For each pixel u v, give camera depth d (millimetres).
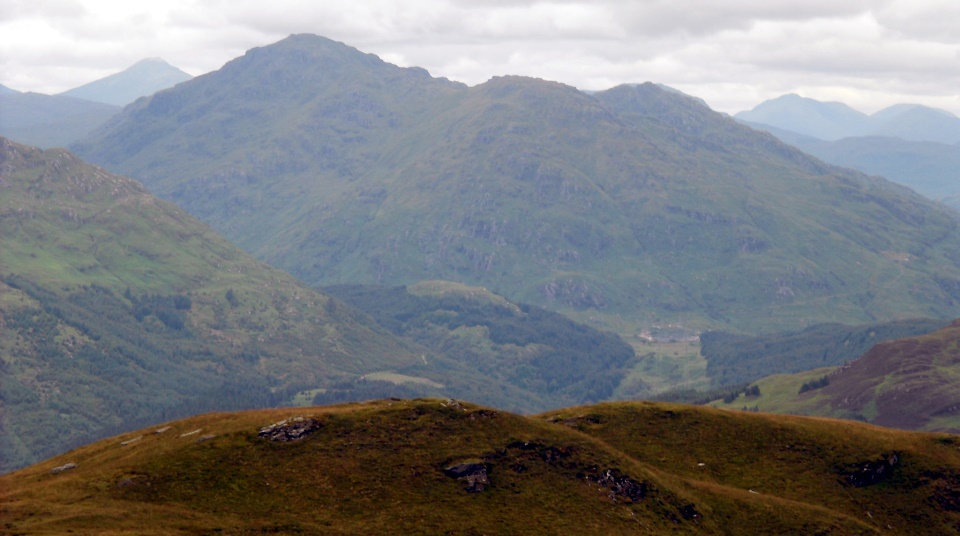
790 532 183500
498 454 182875
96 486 151125
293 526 146000
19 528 128000
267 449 172250
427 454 178750
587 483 181375
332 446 176250
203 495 152875
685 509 182625
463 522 158125
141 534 130625
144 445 180125
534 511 167375
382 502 160625
